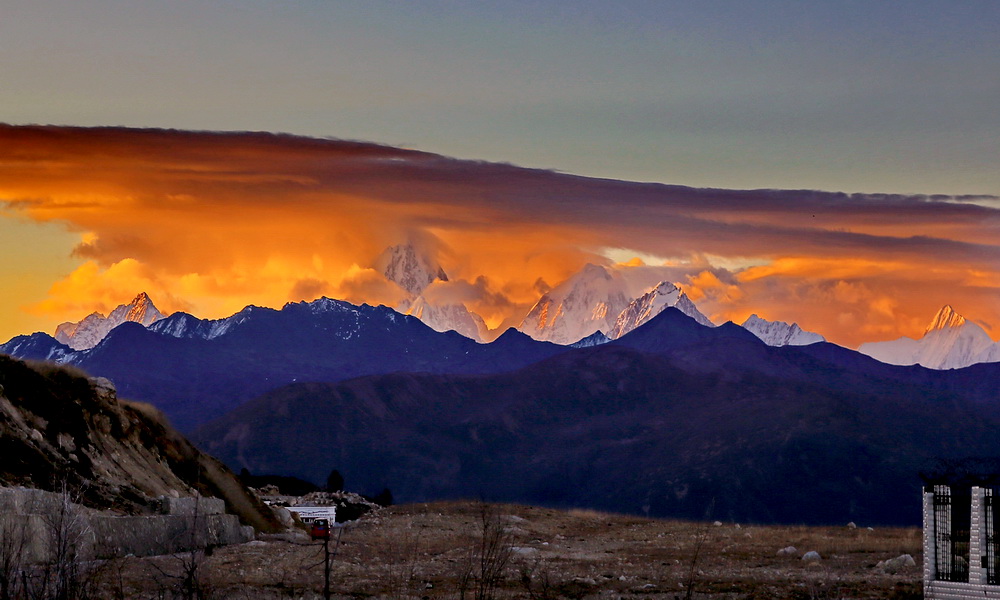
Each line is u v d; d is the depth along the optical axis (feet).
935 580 167.12
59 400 294.25
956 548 167.43
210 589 171.83
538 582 221.66
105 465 289.94
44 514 196.13
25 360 303.27
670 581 228.22
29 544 181.27
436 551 294.46
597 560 279.49
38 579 153.99
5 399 272.10
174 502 276.00
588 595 207.31
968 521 166.71
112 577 183.11
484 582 181.98
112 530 226.58
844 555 287.89
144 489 293.43
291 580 214.28
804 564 270.05
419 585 214.48
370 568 242.37
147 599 164.66
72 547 182.80
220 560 246.27
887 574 244.22
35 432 268.82
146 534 240.12
